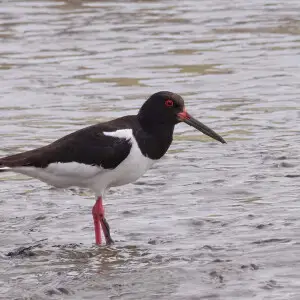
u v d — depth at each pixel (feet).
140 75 77.15
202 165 52.70
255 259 36.73
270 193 46.50
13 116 65.36
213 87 72.84
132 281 35.14
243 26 95.96
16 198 47.67
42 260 38.68
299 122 62.08
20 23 98.12
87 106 67.67
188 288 34.06
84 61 82.28
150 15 101.96
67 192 48.80
